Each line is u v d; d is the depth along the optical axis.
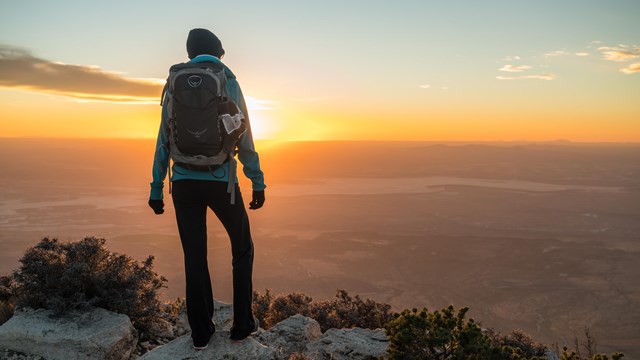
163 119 3.14
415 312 3.99
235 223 3.26
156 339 4.62
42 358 3.84
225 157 3.07
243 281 3.38
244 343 3.50
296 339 5.14
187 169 3.06
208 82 2.96
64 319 4.14
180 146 2.99
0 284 5.04
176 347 3.47
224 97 3.03
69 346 3.89
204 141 2.94
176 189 3.14
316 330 5.47
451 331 3.83
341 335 5.23
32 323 4.05
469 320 3.89
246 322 3.44
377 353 4.75
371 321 6.98
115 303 4.40
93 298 4.29
